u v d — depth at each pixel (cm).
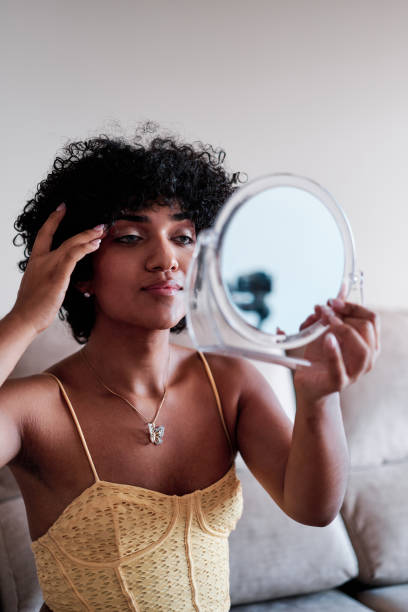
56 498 82
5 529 125
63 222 84
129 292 77
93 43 181
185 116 192
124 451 82
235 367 95
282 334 61
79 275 81
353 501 153
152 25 187
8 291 174
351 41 210
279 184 59
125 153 81
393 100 217
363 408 166
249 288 59
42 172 177
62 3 177
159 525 80
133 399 85
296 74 204
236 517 88
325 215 60
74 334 96
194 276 59
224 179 95
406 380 171
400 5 216
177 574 82
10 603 121
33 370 131
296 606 134
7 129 173
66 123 179
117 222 77
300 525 140
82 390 84
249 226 59
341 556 140
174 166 82
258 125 201
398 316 184
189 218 79
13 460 82
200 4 192
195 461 86
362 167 214
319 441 72
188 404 88
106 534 79
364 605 140
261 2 199
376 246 216
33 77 175
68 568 80
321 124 208
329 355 60
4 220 174
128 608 81
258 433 90
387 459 167
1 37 171
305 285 60
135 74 186
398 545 147
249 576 132
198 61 193
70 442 81
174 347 96
